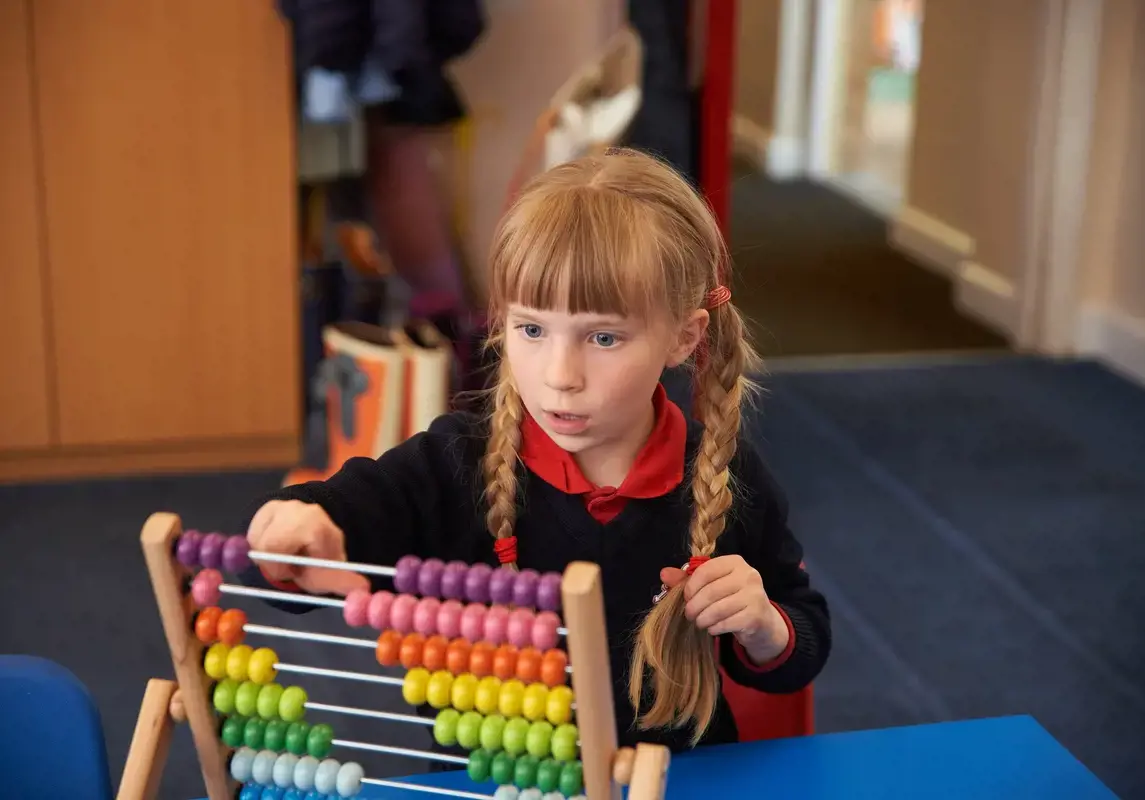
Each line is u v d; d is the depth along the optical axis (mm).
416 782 1188
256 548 1061
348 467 1314
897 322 5004
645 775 946
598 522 1338
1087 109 4473
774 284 5398
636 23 3832
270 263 3518
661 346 1173
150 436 3584
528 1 4039
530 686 1008
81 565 3131
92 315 3463
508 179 4129
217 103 3369
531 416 1346
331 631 2848
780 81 7176
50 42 3244
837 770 1231
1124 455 3928
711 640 1278
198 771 2389
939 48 5402
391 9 3295
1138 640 2963
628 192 1197
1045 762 1251
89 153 3340
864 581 3176
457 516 1377
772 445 3922
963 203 5332
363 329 3475
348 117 3518
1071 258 4609
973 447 3957
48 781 1184
